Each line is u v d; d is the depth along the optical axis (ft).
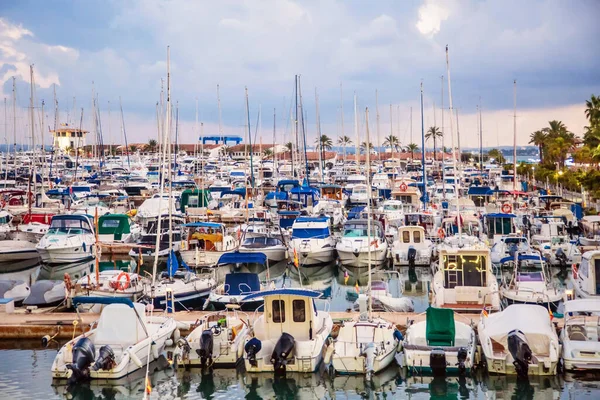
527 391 64.39
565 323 70.85
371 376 67.92
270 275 124.88
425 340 73.67
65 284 91.04
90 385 66.80
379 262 125.39
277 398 65.31
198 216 153.48
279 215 155.12
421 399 63.87
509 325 69.15
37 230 145.69
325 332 74.49
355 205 199.00
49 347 79.87
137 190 211.41
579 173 199.21
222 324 73.92
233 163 309.42
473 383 66.59
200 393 66.33
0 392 65.41
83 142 388.98
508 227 137.90
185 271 103.91
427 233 140.87
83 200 182.09
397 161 319.68
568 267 119.44
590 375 66.08
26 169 273.13
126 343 71.41
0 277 123.95
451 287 90.74
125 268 125.80
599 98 235.61
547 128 345.10
